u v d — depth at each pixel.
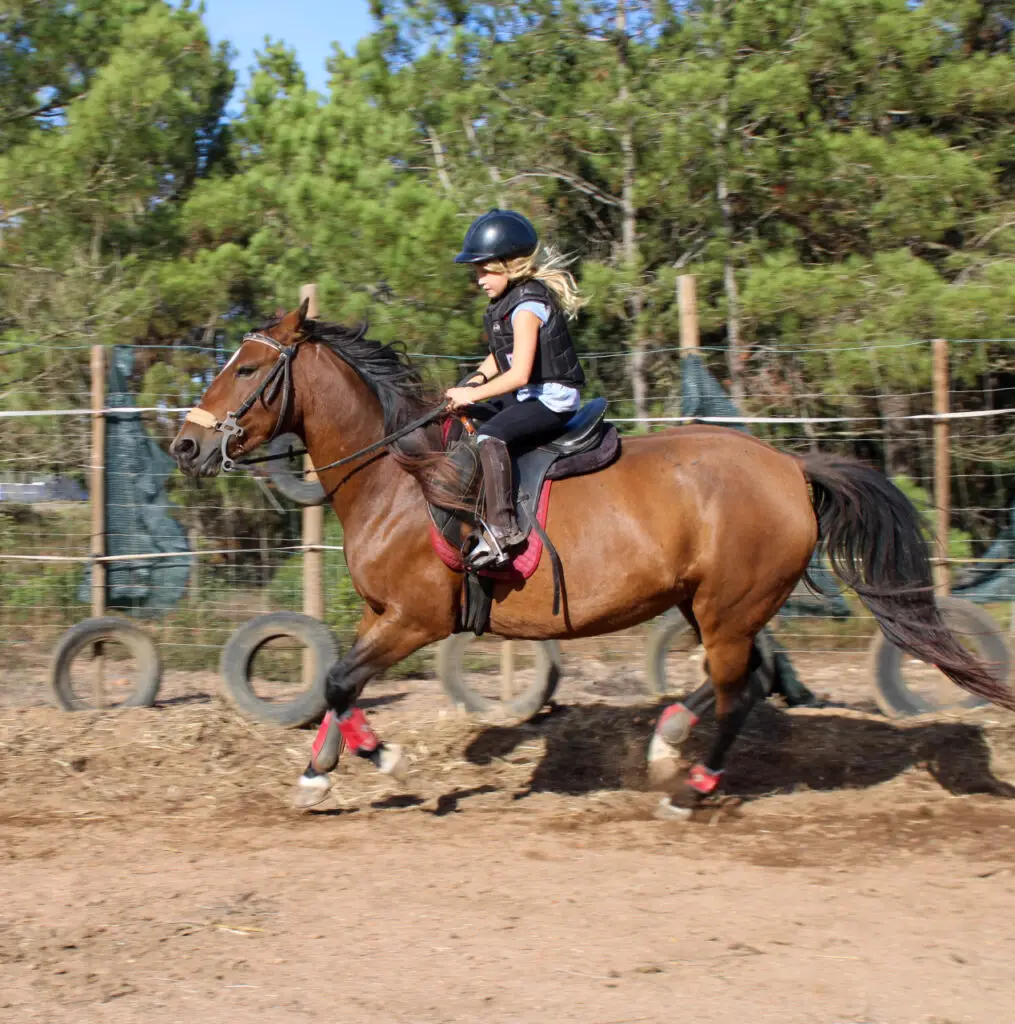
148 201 12.10
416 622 5.02
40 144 10.74
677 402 8.38
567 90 11.67
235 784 5.68
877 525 5.07
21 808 5.31
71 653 6.82
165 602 7.46
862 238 11.17
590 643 7.82
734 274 10.88
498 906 4.07
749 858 4.62
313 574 7.00
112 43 11.90
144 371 9.62
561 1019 3.21
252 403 4.99
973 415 6.66
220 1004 3.31
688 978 3.47
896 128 11.59
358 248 9.89
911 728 6.31
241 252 10.86
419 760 6.00
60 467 8.40
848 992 3.37
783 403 9.51
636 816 5.25
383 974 3.51
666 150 10.46
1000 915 3.96
